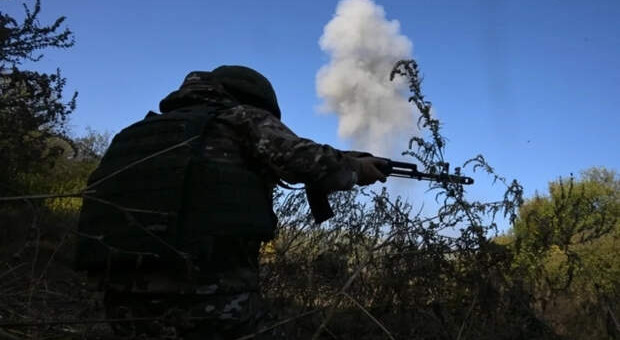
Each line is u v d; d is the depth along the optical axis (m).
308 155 2.41
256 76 2.71
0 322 2.19
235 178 2.35
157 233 2.24
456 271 3.32
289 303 3.63
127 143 2.50
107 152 2.59
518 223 3.49
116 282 2.38
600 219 3.44
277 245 4.11
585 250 3.54
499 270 3.24
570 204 3.57
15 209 5.77
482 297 3.19
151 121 2.50
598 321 3.19
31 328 2.76
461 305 3.23
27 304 3.24
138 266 2.23
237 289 2.33
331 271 3.72
